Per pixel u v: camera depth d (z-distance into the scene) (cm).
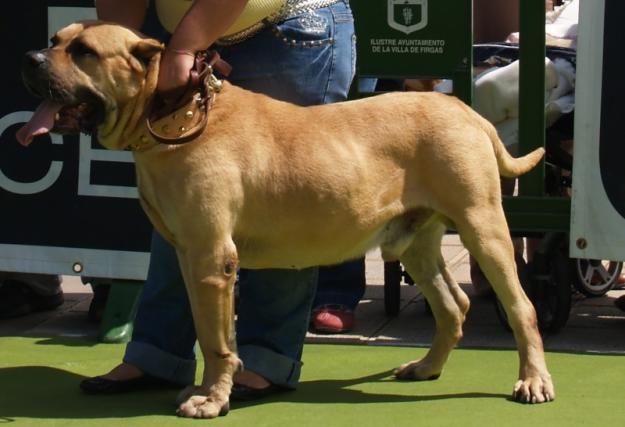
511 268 630
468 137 624
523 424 586
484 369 704
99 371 710
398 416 604
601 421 591
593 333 807
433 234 668
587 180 764
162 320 661
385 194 620
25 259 828
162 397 650
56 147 820
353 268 830
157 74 584
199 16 581
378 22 809
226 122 594
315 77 641
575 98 762
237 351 647
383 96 636
